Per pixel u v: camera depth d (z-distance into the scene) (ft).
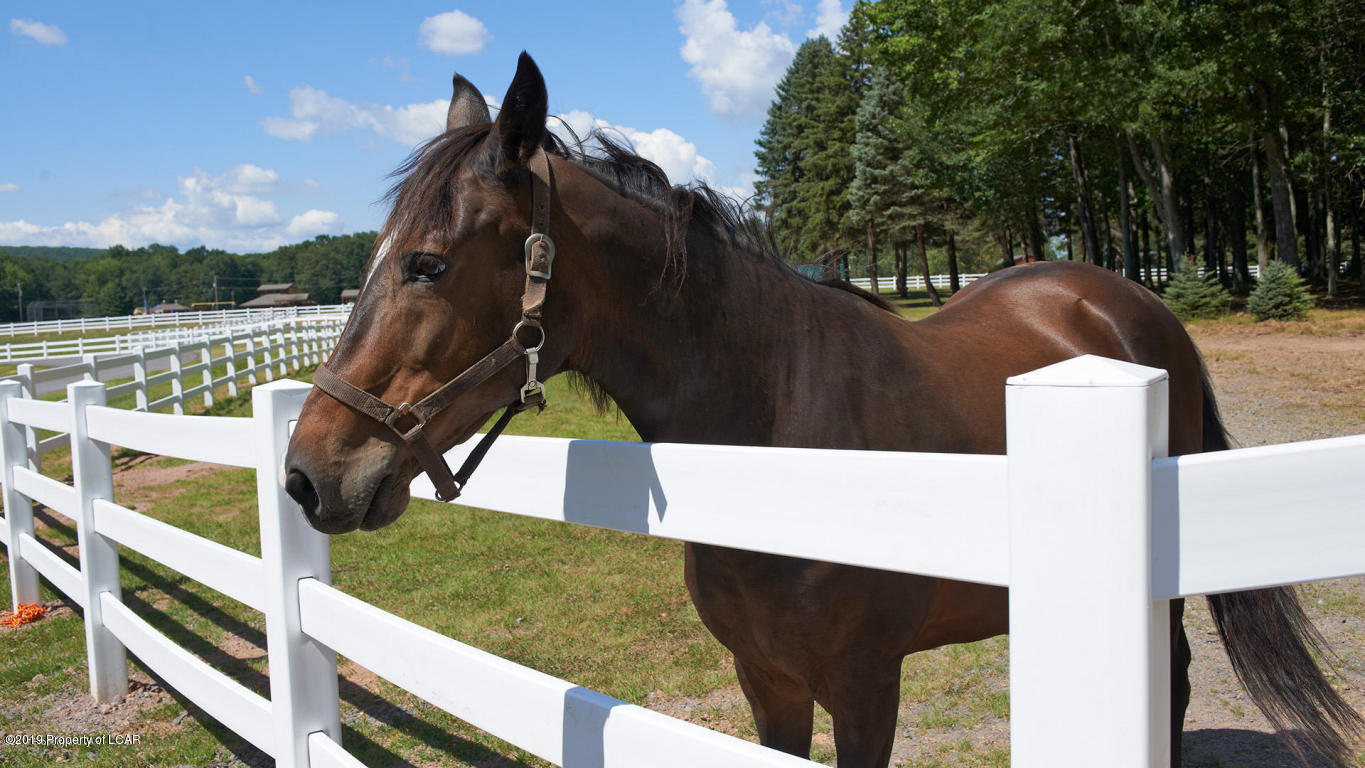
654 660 11.78
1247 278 95.81
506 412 5.01
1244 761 8.30
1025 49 55.72
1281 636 6.88
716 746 3.52
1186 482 2.41
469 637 12.90
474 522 19.97
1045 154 85.20
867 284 133.59
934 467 2.97
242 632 13.79
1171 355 8.62
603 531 18.90
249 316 118.42
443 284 4.67
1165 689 2.52
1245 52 53.01
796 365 5.76
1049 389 2.52
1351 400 25.93
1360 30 63.72
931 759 8.86
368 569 16.52
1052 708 2.58
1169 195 65.77
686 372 5.56
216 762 9.81
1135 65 55.16
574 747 4.23
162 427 9.13
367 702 11.20
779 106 155.74
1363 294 73.87
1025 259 112.57
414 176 4.95
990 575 2.82
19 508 15.17
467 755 9.71
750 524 3.65
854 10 68.85
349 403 4.58
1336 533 2.31
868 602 5.37
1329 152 70.28
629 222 5.40
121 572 17.17
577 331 5.20
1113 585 2.43
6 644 13.73
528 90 4.78
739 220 6.27
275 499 6.52
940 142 87.56
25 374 26.96
